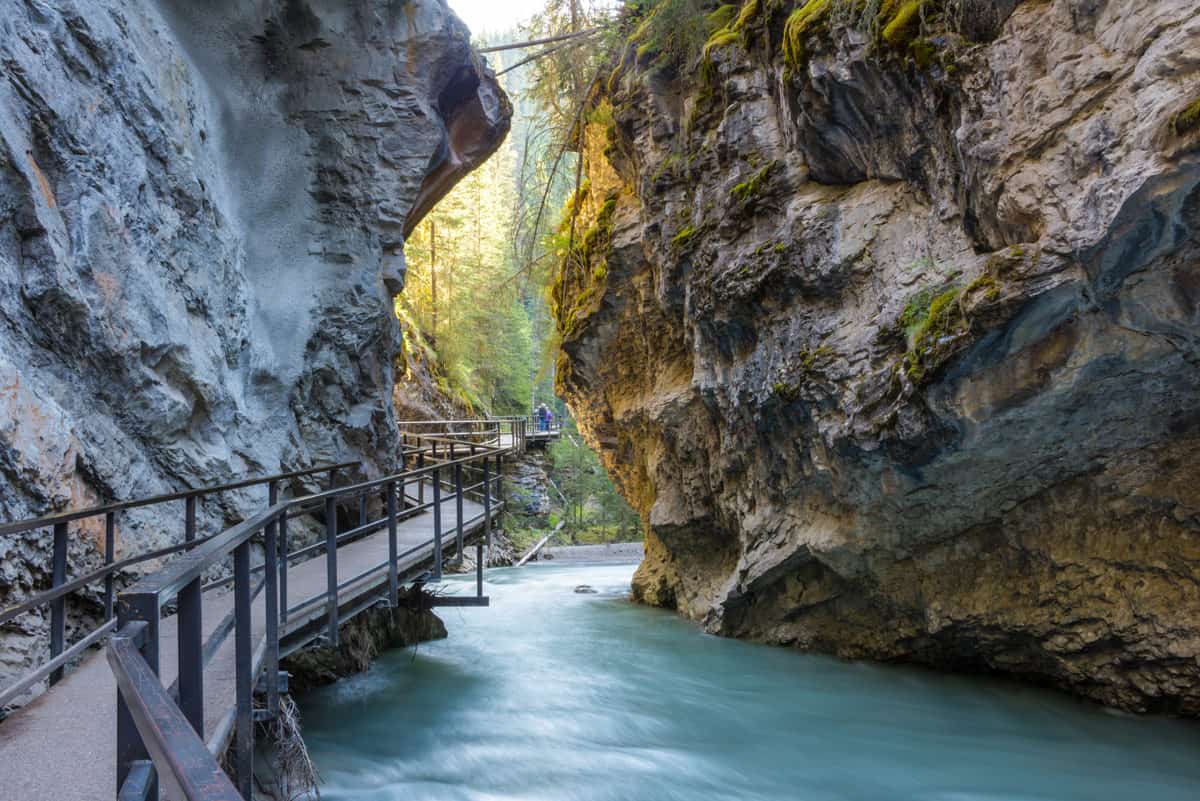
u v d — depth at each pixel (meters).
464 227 36.47
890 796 6.43
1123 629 7.47
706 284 10.98
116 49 7.30
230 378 8.82
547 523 34.09
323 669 9.43
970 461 7.52
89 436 6.44
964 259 7.39
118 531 6.58
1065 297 6.19
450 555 9.48
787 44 9.33
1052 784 6.54
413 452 12.28
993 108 6.77
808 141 9.39
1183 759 6.85
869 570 9.36
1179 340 6.18
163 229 7.80
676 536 13.73
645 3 12.80
